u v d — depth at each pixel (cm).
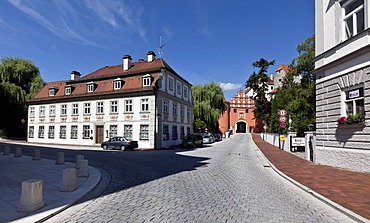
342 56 1177
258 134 7575
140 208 619
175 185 891
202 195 746
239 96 8806
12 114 4134
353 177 983
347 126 1155
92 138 3356
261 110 6047
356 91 1127
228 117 8731
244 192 787
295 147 2250
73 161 1588
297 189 832
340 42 1242
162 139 3075
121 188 849
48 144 3525
